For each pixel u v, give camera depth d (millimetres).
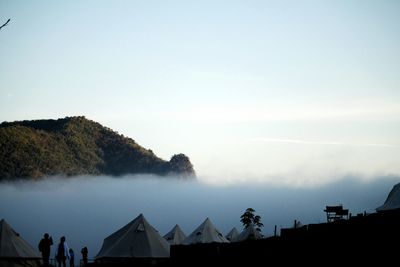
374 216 25516
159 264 41812
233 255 33750
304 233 29031
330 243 27172
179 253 38844
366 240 25234
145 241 51031
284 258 29938
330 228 27812
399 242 23797
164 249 51281
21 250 44312
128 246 50406
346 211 44812
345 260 26031
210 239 61344
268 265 30891
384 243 24391
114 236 52469
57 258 36219
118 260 49562
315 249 27969
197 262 36656
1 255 42875
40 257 45688
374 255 24641
